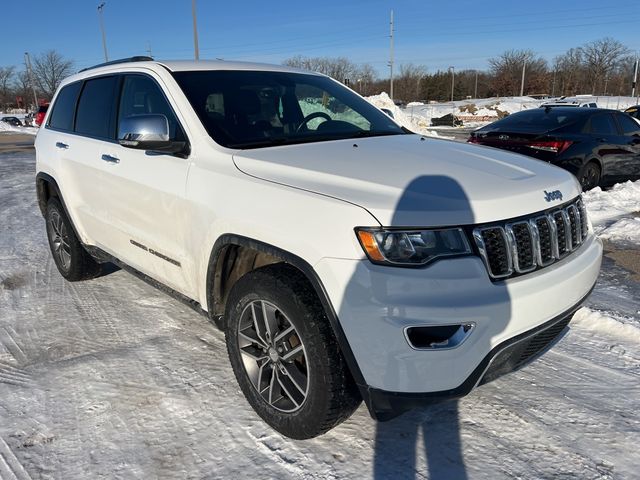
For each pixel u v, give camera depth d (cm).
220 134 310
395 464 249
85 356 349
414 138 351
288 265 254
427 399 217
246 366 276
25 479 242
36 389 312
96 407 294
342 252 221
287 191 248
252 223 255
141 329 388
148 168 329
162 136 300
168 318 406
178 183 305
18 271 519
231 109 330
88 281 488
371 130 368
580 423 276
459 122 3922
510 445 261
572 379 316
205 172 290
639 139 866
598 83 7950
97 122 405
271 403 267
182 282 321
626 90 7769
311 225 232
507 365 242
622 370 324
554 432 269
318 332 232
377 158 280
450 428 274
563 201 267
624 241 572
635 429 270
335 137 339
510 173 268
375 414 233
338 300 222
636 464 246
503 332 224
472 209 228
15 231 682
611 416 281
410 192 233
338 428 275
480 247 225
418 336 215
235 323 273
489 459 252
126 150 354
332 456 255
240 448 261
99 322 400
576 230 279
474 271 221
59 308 427
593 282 277
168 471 247
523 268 240
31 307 429
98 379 321
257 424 279
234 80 354
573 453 254
